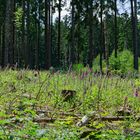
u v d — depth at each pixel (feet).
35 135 17.22
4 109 25.94
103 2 148.36
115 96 35.06
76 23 152.76
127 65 102.78
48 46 132.57
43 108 29.40
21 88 36.65
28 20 167.22
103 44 177.68
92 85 37.01
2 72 48.37
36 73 48.16
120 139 18.31
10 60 102.42
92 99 32.86
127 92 37.42
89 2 147.02
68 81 39.17
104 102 33.45
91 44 147.84
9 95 32.65
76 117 26.04
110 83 39.81
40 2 169.89
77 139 18.57
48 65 131.03
